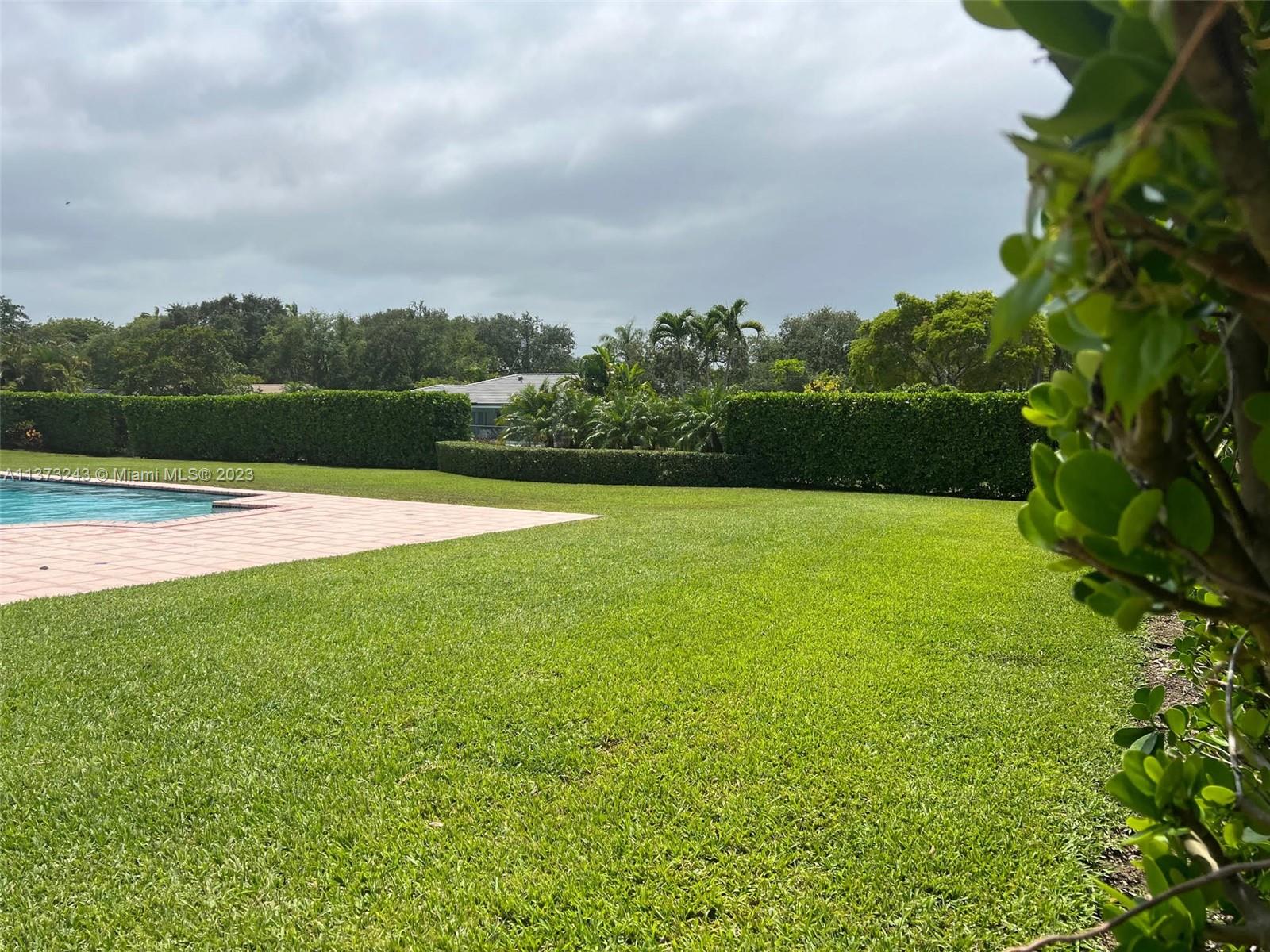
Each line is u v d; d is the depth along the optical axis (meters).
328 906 2.46
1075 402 0.71
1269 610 0.62
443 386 44.03
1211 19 0.37
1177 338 0.47
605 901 2.45
